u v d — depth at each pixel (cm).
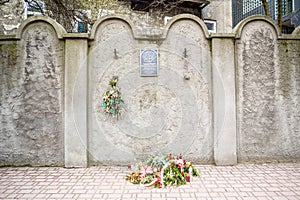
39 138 394
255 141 404
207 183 325
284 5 918
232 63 398
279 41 409
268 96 406
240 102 404
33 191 300
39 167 393
